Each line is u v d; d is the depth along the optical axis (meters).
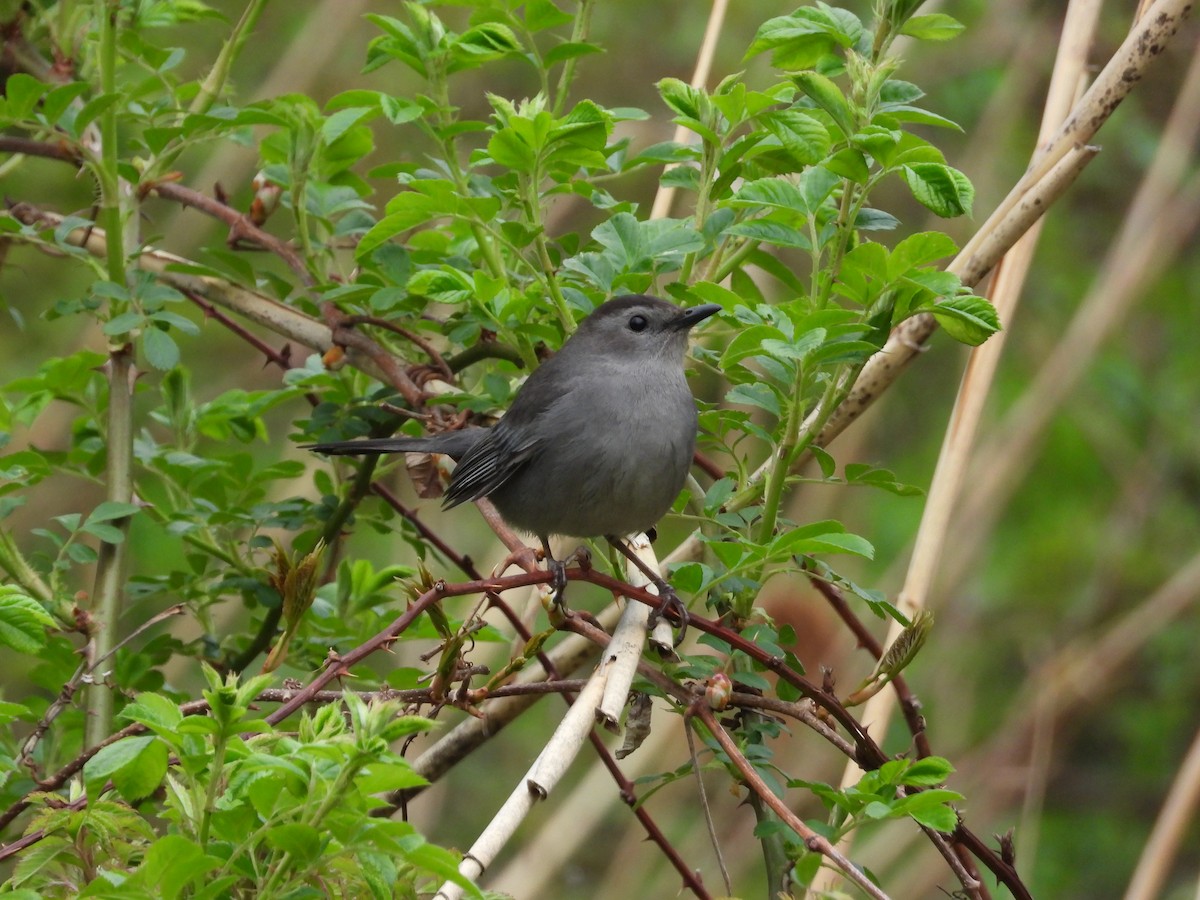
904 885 13.27
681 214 13.36
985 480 13.49
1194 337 16.91
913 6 7.21
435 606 6.36
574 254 9.11
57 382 8.81
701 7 16.28
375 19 7.98
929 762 5.80
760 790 5.88
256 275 10.05
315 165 9.58
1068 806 15.87
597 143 7.50
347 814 4.73
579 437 8.55
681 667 7.04
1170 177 13.34
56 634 8.29
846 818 6.48
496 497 9.45
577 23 8.72
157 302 8.66
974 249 8.07
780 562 7.47
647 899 14.12
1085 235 16.91
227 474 9.51
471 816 15.37
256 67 16.16
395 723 4.84
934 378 16.66
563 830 12.54
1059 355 13.44
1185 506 16.73
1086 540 16.25
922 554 8.59
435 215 7.75
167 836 4.74
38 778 7.93
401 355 9.46
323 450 8.73
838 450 14.66
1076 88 8.62
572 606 15.53
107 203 8.72
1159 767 16.20
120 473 8.60
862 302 6.91
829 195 7.49
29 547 14.39
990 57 15.84
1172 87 16.58
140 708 5.07
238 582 8.95
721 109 7.83
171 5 9.86
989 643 16.28
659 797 14.95
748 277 8.77
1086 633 15.90
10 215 9.17
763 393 7.27
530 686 6.76
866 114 6.90
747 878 14.47
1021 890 6.75
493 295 7.80
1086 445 16.66
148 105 9.64
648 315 8.76
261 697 6.50
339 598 9.26
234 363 15.83
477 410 8.54
